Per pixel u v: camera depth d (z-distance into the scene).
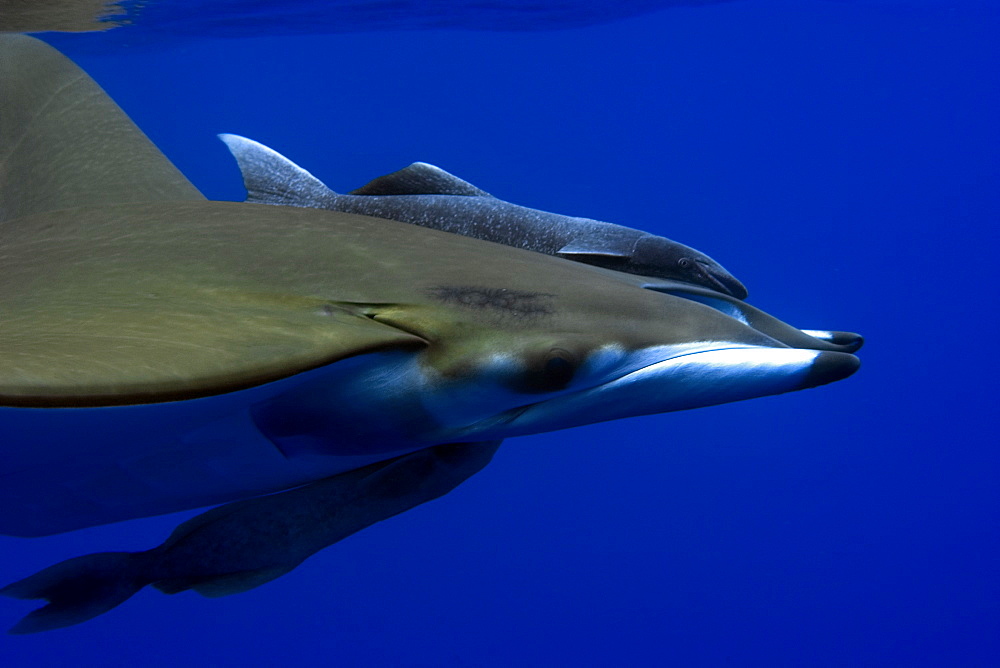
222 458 2.13
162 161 4.07
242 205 2.86
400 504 2.46
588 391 2.24
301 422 2.14
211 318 1.96
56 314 1.98
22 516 2.21
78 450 1.76
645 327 2.24
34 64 4.33
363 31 15.69
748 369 2.17
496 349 2.14
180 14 11.41
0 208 4.03
